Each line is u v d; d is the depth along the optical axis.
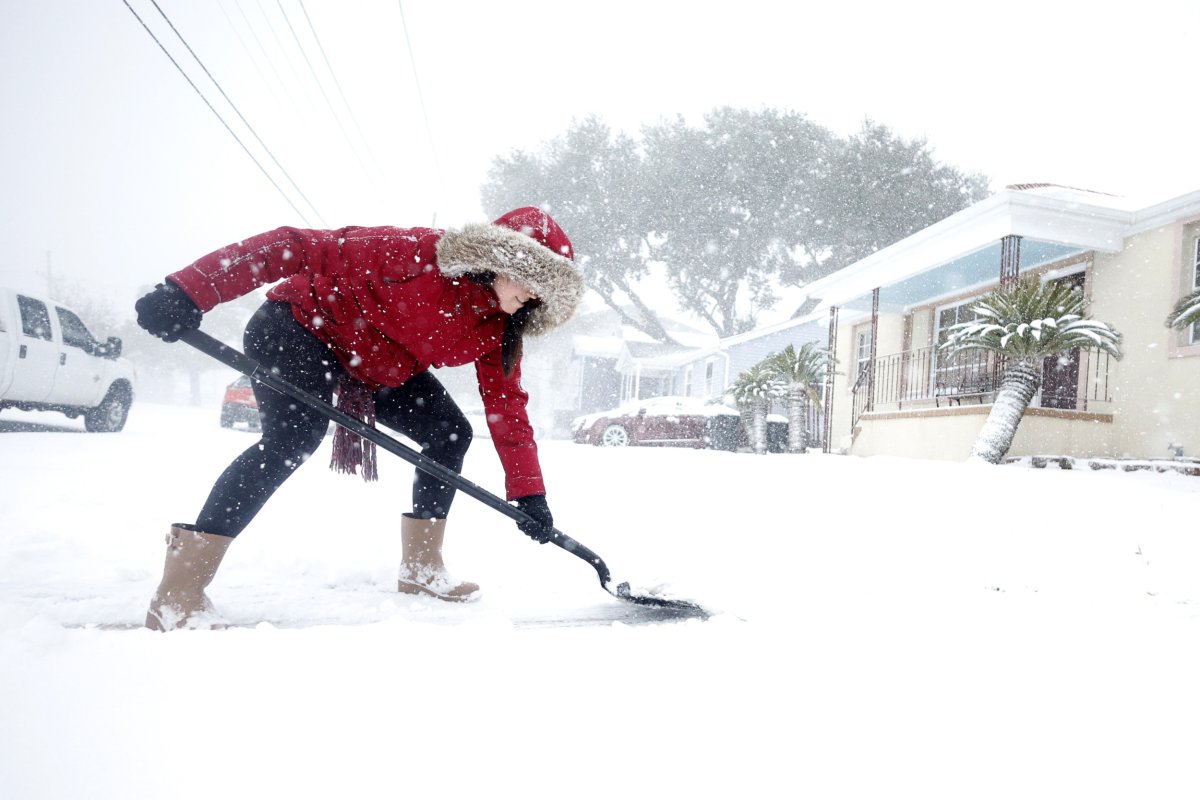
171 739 0.93
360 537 3.10
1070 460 7.31
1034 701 1.21
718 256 32.19
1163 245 8.30
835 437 14.20
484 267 1.75
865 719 1.10
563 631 1.58
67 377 9.05
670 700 1.15
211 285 1.62
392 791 0.83
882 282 11.29
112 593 2.00
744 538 3.24
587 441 13.86
